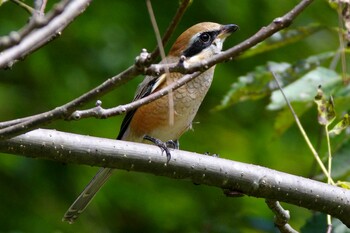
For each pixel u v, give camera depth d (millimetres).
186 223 12836
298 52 14203
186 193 13219
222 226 10711
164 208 12992
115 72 13781
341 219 6730
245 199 12195
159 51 4590
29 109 13344
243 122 14109
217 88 13992
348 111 8438
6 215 12570
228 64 14219
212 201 13023
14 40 3971
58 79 13727
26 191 12883
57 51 13914
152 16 4637
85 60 13883
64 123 12984
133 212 12984
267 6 14203
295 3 14062
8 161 12844
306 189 6586
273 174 6578
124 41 14023
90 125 13070
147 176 13336
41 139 5969
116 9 14250
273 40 8695
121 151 6223
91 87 13703
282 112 8578
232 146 13742
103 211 12867
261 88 8539
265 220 10547
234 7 14289
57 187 12992
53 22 4145
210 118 14086
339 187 6691
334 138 8055
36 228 12477
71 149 6059
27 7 4715
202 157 6504
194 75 5398
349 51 8359
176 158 6402
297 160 13492
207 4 14219
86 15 14047
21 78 13766
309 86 8367
